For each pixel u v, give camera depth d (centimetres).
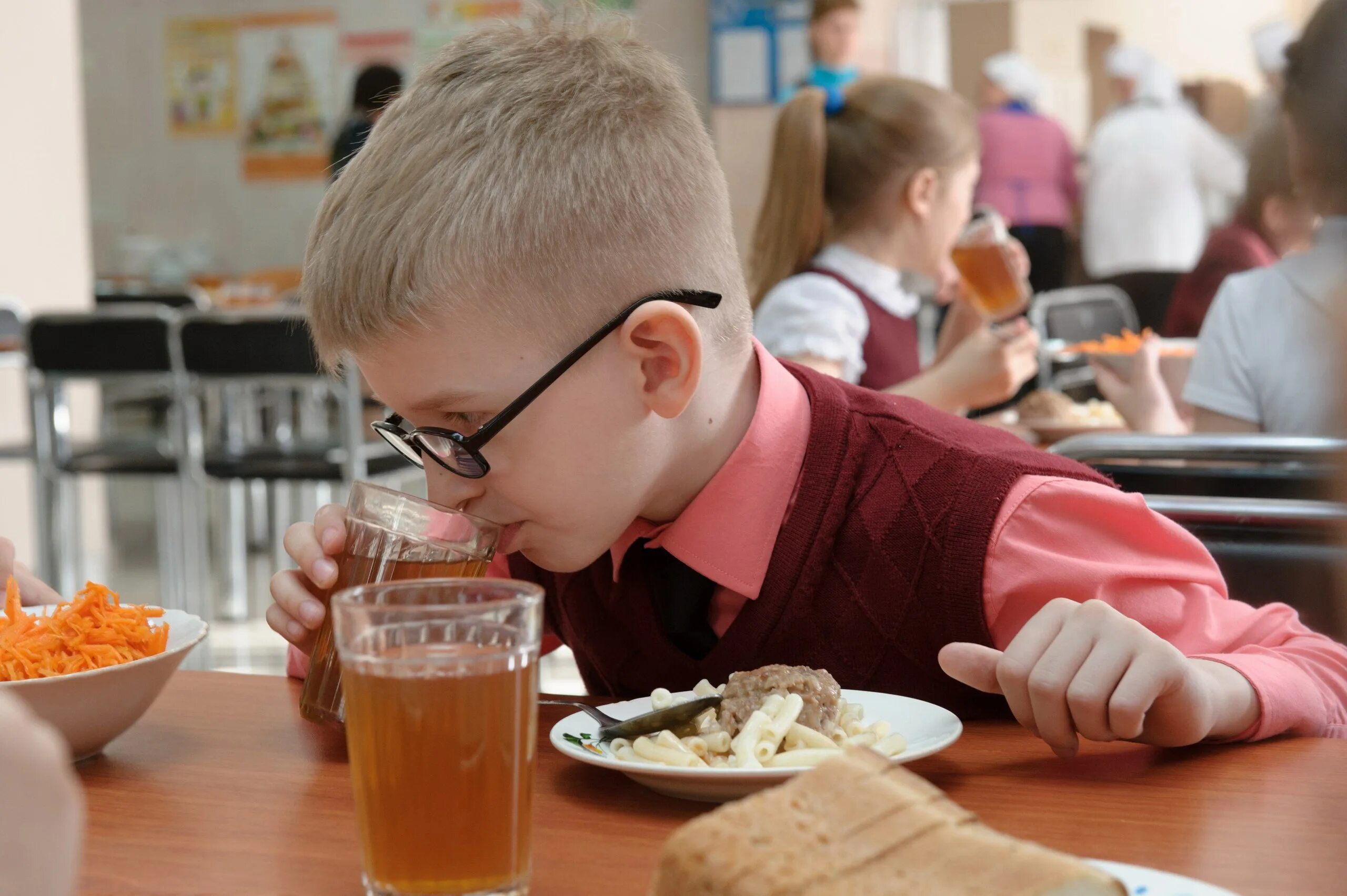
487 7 791
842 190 230
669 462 92
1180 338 349
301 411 539
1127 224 588
